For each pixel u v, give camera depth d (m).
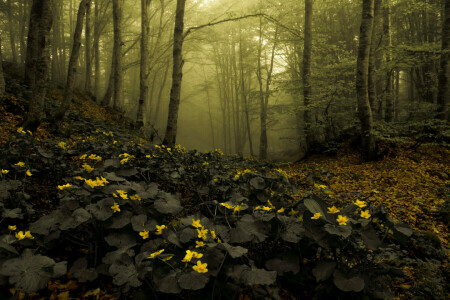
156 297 1.87
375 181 7.76
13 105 7.44
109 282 2.32
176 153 5.36
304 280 2.37
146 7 12.77
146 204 3.27
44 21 5.95
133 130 11.40
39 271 1.60
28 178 3.81
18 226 2.80
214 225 2.42
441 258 3.49
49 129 6.68
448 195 6.11
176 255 2.09
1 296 1.55
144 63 12.43
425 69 15.88
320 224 2.23
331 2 17.83
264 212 2.51
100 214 2.22
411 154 10.28
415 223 4.73
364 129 10.34
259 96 17.56
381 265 2.22
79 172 3.38
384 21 13.00
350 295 2.07
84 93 14.87
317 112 15.78
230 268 1.95
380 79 14.01
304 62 13.72
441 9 15.31
